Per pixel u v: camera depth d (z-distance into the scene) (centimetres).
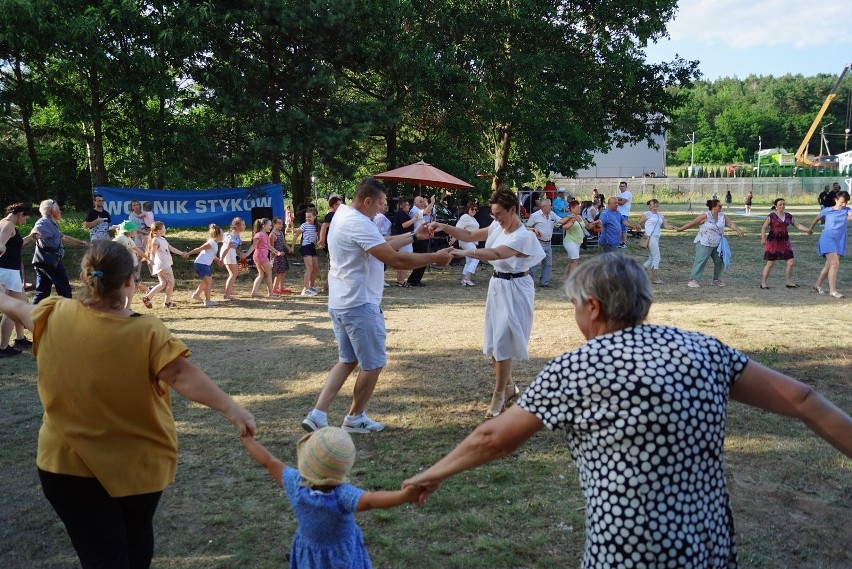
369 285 530
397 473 483
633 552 188
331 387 542
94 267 275
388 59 1934
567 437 208
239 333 961
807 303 1158
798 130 12056
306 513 274
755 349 818
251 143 1750
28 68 1931
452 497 445
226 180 2028
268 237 1290
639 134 2517
